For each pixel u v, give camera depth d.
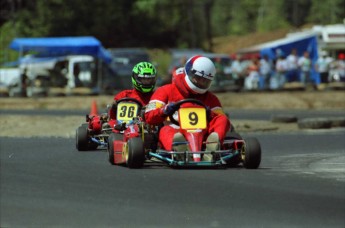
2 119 83.00
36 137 61.72
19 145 53.62
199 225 26.53
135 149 38.09
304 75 135.00
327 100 120.44
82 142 49.66
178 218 27.50
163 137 38.31
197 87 39.22
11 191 32.81
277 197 31.17
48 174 37.50
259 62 136.88
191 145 37.25
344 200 30.72
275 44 152.50
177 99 39.69
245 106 117.19
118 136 41.69
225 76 136.62
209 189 32.75
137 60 143.88
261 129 71.81
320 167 41.56
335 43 163.12
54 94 130.62
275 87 133.88
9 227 26.44
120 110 46.75
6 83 155.00
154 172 37.31
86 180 35.34
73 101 118.56
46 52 133.62
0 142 56.06
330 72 148.88
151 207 29.27
